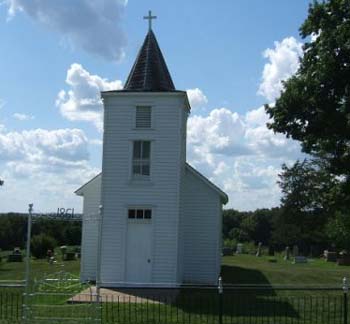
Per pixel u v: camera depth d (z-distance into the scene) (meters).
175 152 26.67
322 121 22.97
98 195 29.58
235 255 77.06
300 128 24.02
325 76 22.45
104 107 27.12
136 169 26.88
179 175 26.58
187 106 29.17
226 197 30.47
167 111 26.84
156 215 26.44
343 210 27.36
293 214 86.25
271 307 21.00
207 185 29.97
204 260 29.75
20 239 64.75
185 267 29.77
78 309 17.70
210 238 29.77
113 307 20.45
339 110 22.34
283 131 24.22
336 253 65.56
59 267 40.22
